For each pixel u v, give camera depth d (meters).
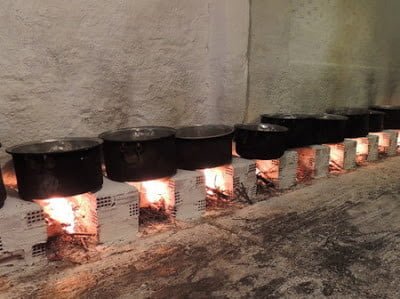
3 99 2.83
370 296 2.07
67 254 2.51
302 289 2.13
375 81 6.37
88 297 2.04
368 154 5.23
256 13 4.38
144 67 3.58
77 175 2.48
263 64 4.58
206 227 2.95
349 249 2.62
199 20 3.97
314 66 5.24
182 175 3.10
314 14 5.09
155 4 3.56
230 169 3.45
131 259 2.45
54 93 3.07
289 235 2.83
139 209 2.92
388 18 6.34
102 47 3.27
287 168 3.96
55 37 3.01
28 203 2.42
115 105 3.44
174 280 2.20
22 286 2.14
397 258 2.50
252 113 4.58
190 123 4.06
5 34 2.77
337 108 5.60
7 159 2.93
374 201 3.59
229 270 2.32
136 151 2.77
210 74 4.13
